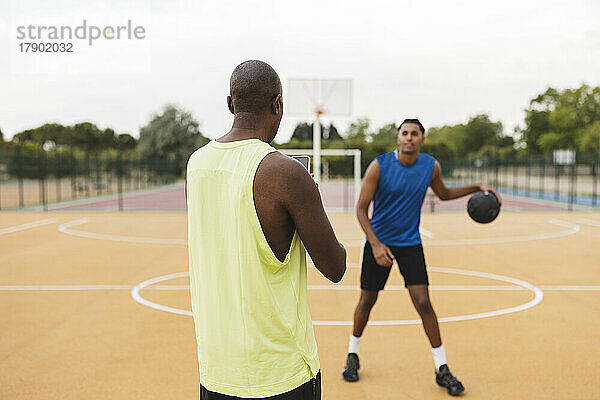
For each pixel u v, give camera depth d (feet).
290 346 5.90
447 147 187.73
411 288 13.23
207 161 5.86
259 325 5.72
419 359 15.35
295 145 147.02
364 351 16.02
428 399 12.70
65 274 28.22
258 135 5.90
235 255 5.66
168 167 141.38
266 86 5.86
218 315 5.85
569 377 13.97
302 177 5.50
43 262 31.94
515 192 107.76
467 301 22.24
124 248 37.50
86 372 14.34
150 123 194.80
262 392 5.77
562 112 232.32
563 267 30.37
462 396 12.84
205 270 5.91
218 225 5.77
